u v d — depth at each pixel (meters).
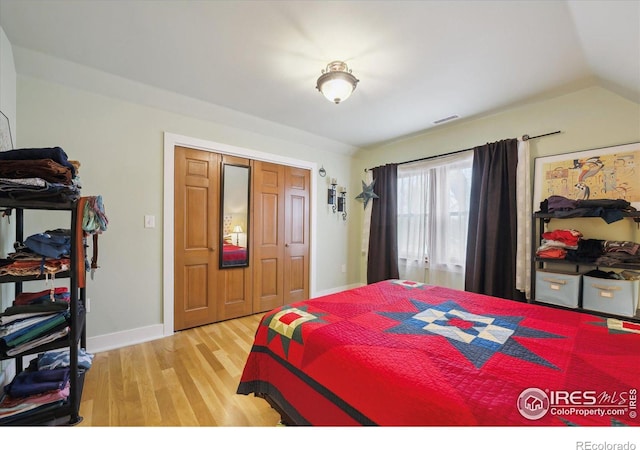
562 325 1.27
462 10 1.40
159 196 2.45
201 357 2.09
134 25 1.54
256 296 3.15
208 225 2.77
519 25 1.50
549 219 2.42
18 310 1.29
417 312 1.45
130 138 2.30
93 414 1.44
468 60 1.85
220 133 2.82
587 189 2.20
